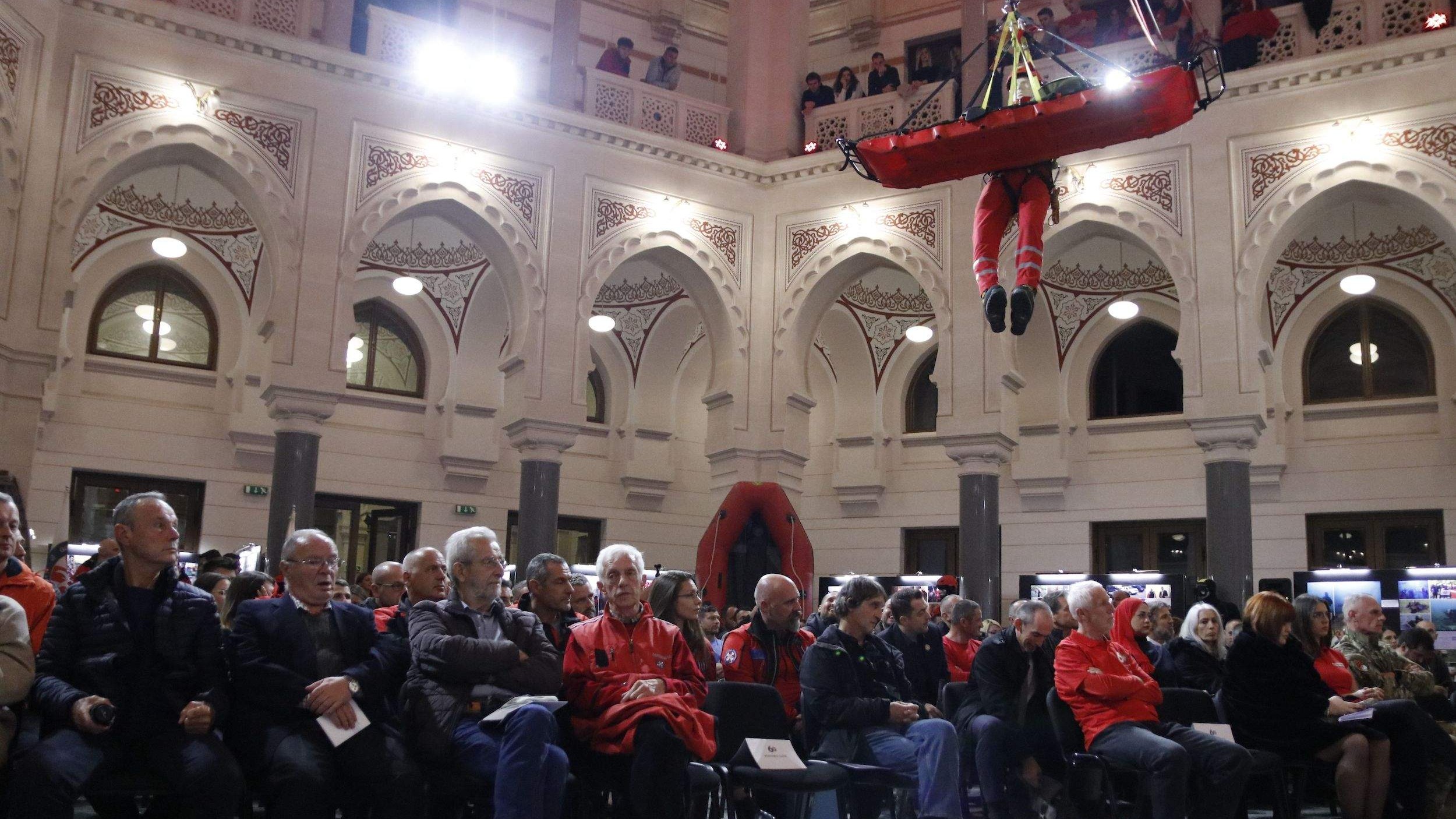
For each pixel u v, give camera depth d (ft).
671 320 53.52
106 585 15.30
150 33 36.22
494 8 45.32
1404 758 20.72
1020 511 50.44
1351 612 24.61
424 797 15.84
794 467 43.98
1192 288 38.04
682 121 45.50
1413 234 43.78
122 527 15.35
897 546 52.54
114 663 14.89
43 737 14.51
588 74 43.65
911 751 18.57
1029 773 20.40
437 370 49.90
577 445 52.47
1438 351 43.93
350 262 38.22
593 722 17.03
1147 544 48.34
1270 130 37.83
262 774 15.47
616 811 16.74
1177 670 24.59
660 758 15.83
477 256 49.44
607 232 42.55
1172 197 38.88
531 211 41.47
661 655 17.74
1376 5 37.09
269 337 37.35
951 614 26.30
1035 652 21.20
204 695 15.28
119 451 43.88
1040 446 49.96
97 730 13.99
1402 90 36.06
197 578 22.65
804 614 41.11
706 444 44.45
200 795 14.48
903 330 52.95
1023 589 45.57
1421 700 23.75
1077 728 20.17
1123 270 48.49
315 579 16.61
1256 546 46.14
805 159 44.62
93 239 44.16
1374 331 45.65
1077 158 40.50
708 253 44.11
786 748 17.83
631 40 56.29
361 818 16.31
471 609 17.28
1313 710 21.09
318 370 37.22
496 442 50.34
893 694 20.11
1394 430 44.34
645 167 43.55
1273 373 46.19
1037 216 19.08
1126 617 22.50
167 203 44.83
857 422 53.98
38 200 33.99
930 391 53.26
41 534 42.04
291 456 36.91
